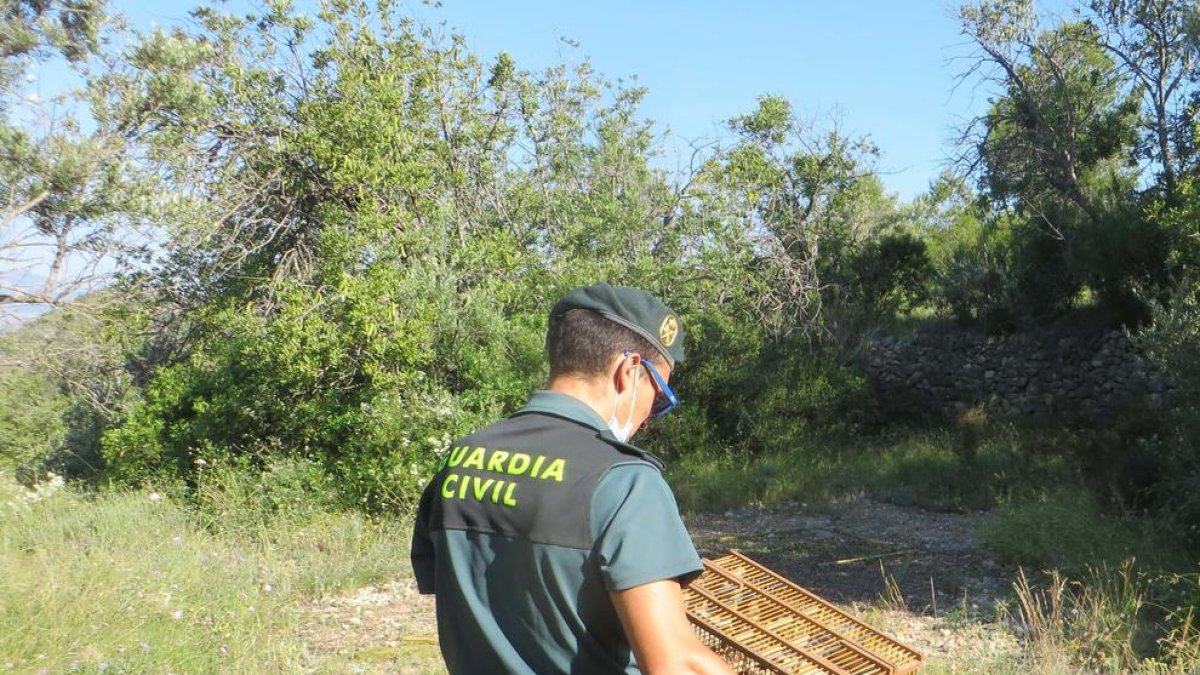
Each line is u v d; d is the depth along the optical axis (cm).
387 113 1205
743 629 329
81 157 1127
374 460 946
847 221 1789
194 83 1195
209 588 648
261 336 1052
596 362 188
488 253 1188
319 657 595
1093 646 601
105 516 805
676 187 1459
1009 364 1686
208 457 985
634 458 177
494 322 1079
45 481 1096
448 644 180
